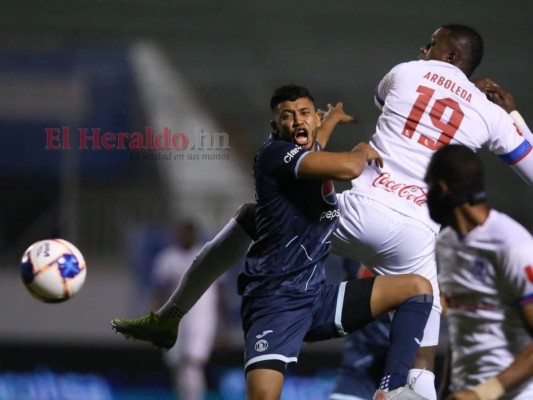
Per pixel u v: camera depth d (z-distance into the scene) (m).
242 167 52.84
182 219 50.44
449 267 18.03
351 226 21.48
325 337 20.95
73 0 69.31
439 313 21.69
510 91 63.34
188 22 69.44
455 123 21.83
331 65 66.50
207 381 42.75
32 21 68.25
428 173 17.53
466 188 17.22
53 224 52.94
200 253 22.20
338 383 27.89
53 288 20.91
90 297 47.97
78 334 47.00
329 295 20.84
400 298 20.42
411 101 22.05
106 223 51.22
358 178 21.92
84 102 53.88
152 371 43.09
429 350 21.36
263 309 20.36
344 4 71.62
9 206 54.38
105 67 57.56
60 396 42.78
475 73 65.50
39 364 43.03
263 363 20.02
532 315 16.91
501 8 71.69
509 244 17.03
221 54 65.19
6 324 47.50
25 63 56.12
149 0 70.06
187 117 54.31
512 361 17.38
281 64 65.62
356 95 60.06
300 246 20.36
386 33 70.56
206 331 41.69
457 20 71.06
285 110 20.53
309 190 20.14
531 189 54.19
